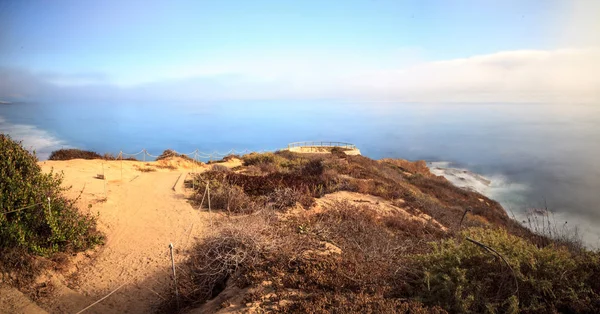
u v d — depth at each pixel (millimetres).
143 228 10266
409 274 6258
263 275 6375
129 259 8422
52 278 7172
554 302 5113
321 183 15844
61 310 6375
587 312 4980
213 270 7078
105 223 10312
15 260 6969
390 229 11352
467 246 6035
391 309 4922
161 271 7898
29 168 8516
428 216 14742
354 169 21016
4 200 7590
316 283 6008
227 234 7715
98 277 7645
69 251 8203
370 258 7105
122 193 13453
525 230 13844
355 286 5949
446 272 5711
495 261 5625
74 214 8766
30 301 6355
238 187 13844
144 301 6984
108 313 6566
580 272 5500
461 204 22562
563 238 9727
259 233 7793
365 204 13711
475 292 5293
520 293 5289
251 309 5379
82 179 14828
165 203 12641
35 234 7766
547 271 5383
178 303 6402
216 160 27781
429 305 5336
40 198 8078
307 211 11664
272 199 12766
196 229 10227
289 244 7445
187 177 16984
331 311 4969
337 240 8508
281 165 23078
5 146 8445
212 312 5645
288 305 5285
